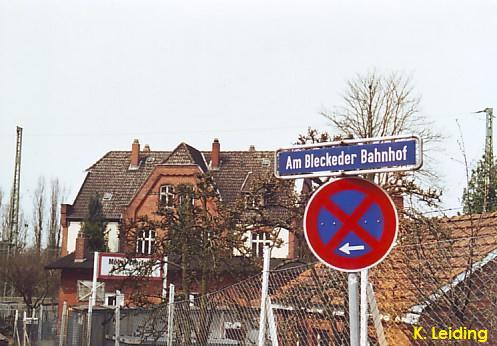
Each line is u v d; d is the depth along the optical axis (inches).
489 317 260.5
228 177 1972.2
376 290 299.7
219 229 749.9
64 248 2027.6
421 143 193.5
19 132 2561.5
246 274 740.0
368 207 202.5
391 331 290.5
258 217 731.4
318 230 208.1
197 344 439.5
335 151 206.2
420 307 280.2
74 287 1727.4
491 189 471.2
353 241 203.2
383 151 198.8
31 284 1939.0
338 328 301.3
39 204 2881.4
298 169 212.1
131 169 2164.1
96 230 1909.4
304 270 331.3
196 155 1990.7
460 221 443.2
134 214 1873.8
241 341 381.4
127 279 831.1
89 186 2127.2
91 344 740.7
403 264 292.8
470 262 267.4
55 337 1096.2
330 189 207.8
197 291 899.4
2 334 1411.2
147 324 597.3
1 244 2400.3
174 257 888.3
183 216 781.3
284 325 331.6
